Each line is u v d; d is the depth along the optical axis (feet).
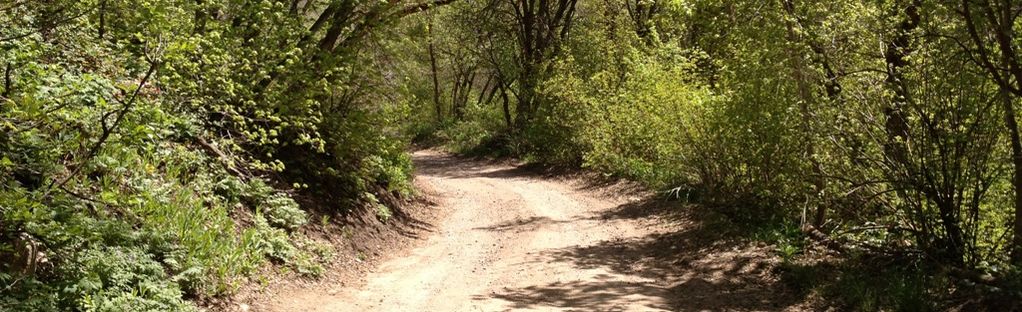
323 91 43.19
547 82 95.61
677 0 47.19
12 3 25.38
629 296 33.99
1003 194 30.91
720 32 46.83
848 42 36.63
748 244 42.09
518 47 125.59
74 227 21.70
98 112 23.98
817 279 33.47
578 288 35.63
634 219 57.67
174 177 32.76
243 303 27.86
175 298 23.79
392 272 39.63
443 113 185.88
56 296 20.83
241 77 37.55
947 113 29.94
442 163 121.49
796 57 37.29
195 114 34.27
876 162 32.73
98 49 29.14
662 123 57.21
